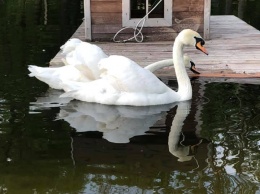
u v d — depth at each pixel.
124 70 2.52
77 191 1.63
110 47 3.88
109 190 1.64
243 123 2.25
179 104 2.56
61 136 2.09
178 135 2.12
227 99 2.62
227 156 1.90
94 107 2.49
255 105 2.51
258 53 3.60
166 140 2.06
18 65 3.26
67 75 2.70
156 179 1.72
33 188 1.65
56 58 3.38
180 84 2.66
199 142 2.04
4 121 2.25
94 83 2.59
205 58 3.46
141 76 2.54
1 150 1.94
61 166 1.81
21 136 2.07
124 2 4.03
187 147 1.99
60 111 2.40
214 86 2.88
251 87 2.85
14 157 1.87
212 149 1.97
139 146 1.99
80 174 1.75
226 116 2.35
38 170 1.78
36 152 1.92
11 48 3.80
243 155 1.90
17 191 1.63
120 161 1.85
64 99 2.59
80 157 1.87
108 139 2.07
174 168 1.80
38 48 3.81
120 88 2.54
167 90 2.60
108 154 1.92
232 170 1.78
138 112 2.43
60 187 1.66
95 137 2.09
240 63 3.31
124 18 4.07
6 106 2.45
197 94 2.73
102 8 4.06
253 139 2.06
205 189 1.65
